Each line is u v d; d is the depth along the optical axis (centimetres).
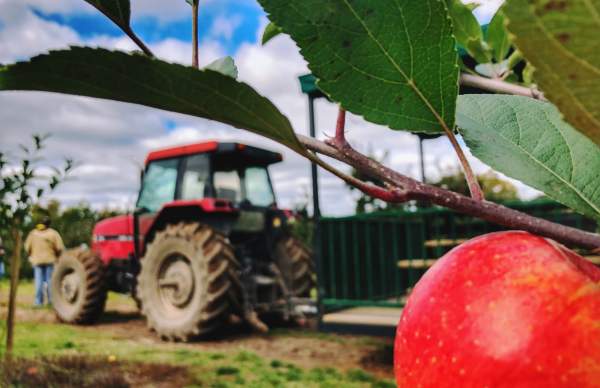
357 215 837
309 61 54
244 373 617
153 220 857
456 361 45
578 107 33
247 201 845
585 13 30
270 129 51
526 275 45
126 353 718
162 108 51
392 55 54
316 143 55
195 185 830
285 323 919
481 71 120
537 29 31
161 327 779
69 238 1608
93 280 955
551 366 41
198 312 746
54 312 1027
